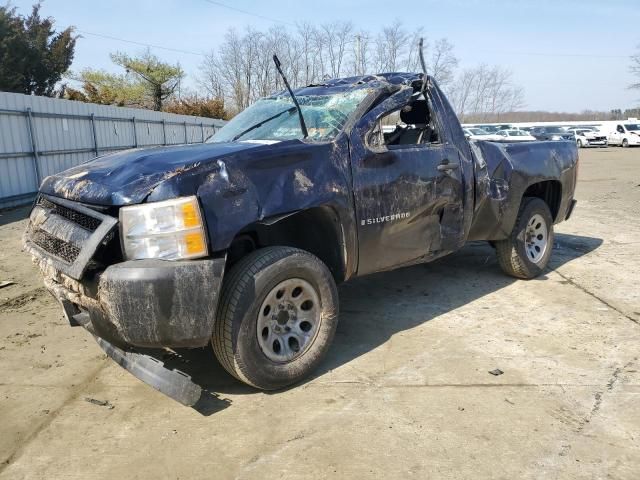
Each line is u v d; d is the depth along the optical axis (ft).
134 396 11.09
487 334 13.84
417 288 17.85
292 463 8.71
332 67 125.39
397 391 10.94
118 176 9.93
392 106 13.29
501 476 8.27
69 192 10.30
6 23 73.10
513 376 11.48
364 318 15.16
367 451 8.97
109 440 9.50
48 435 9.69
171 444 9.33
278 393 10.99
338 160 11.68
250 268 10.22
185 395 9.67
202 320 9.41
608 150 119.24
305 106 13.78
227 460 8.84
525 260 17.79
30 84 79.66
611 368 11.79
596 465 8.48
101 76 127.85
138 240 9.20
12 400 10.96
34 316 16.01
